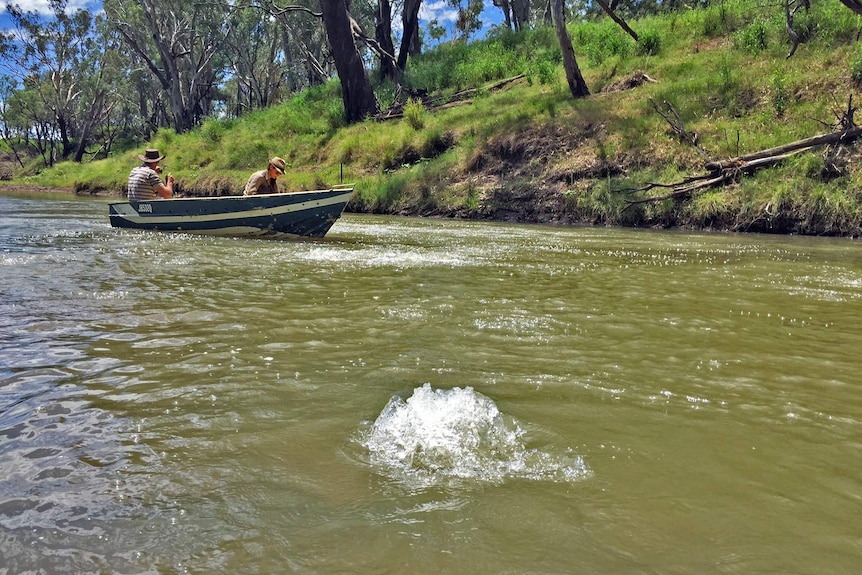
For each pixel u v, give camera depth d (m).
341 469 2.10
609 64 17.92
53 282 5.43
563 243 9.35
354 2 40.19
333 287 5.48
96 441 2.31
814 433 2.49
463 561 1.60
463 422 2.48
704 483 2.05
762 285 5.87
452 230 11.35
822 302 5.09
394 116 22.00
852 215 10.40
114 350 3.46
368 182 17.16
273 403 2.70
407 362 3.33
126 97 55.88
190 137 29.23
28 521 1.78
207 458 2.17
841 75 12.95
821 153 11.36
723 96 14.06
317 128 23.84
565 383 3.03
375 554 1.63
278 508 1.85
